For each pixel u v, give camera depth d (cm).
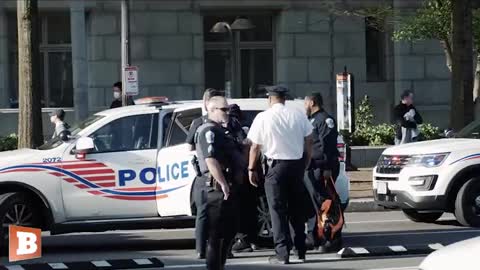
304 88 2848
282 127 1050
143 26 2770
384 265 1077
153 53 2780
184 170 1173
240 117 1129
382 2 2789
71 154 1184
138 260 1127
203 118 1044
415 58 2886
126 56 1986
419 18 2186
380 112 2911
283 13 2841
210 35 2861
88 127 1202
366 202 1675
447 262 578
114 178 1185
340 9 2645
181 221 1195
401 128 2128
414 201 1356
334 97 2850
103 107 2745
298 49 2845
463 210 1351
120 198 1186
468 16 1908
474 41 2133
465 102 1906
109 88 2755
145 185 1190
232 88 2870
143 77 2770
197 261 1134
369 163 2178
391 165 1396
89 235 1416
